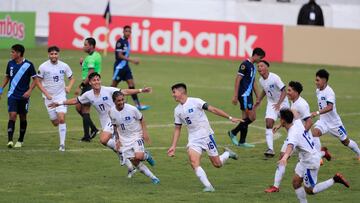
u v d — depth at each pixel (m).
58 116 41.94
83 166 38.16
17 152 40.94
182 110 33.31
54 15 93.19
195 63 86.31
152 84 70.25
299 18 92.06
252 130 50.62
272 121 42.12
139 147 34.31
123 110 34.22
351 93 68.94
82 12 100.00
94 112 55.44
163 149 43.22
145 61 86.06
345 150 44.56
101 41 91.88
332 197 32.62
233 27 90.00
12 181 34.16
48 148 42.31
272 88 42.19
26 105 41.97
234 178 36.19
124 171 37.34
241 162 40.34
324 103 40.06
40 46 95.31
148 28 91.94
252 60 44.56
